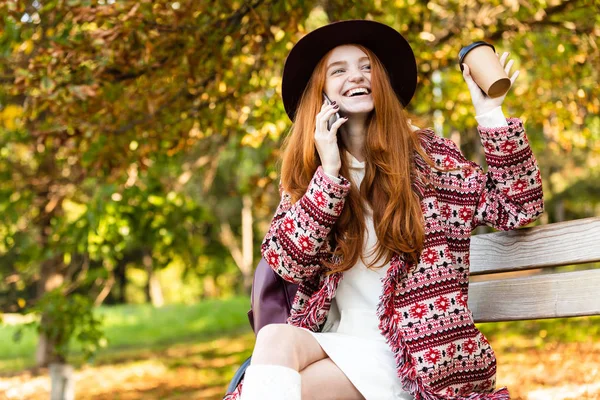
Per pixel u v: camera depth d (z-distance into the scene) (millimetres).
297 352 2303
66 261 7574
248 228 23891
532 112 6480
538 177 2512
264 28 4727
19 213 7934
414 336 2336
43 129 5547
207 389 8938
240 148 6977
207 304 20203
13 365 13555
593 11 5461
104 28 4477
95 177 5996
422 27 5785
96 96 4801
